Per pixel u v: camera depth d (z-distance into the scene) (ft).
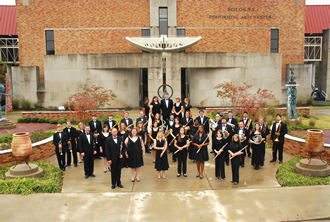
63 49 99.14
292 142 40.40
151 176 32.14
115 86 92.53
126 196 26.58
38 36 99.09
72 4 98.12
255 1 100.58
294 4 102.12
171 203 25.03
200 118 40.14
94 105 67.46
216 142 30.73
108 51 99.30
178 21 99.60
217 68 92.68
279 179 30.35
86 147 31.30
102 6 98.43
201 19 99.81
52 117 72.79
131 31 99.14
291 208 23.89
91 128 38.01
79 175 32.76
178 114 41.83
